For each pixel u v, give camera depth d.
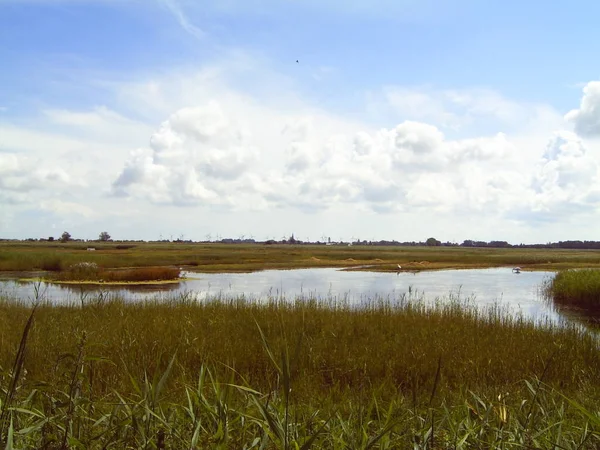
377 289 30.11
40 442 3.35
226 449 3.30
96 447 3.37
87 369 6.24
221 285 32.06
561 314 20.38
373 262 61.75
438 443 3.74
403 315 13.66
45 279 33.44
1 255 43.78
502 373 8.43
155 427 3.57
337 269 51.03
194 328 10.36
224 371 7.80
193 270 45.97
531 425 3.95
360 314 13.57
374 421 4.48
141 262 49.03
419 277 41.28
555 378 8.38
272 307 13.95
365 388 7.13
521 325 12.40
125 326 10.00
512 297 26.48
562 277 29.14
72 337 8.22
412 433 3.90
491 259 67.62
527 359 9.19
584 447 3.93
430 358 8.80
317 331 11.28
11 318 12.00
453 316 13.52
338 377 8.07
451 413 4.63
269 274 43.28
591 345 10.46
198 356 8.37
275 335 10.49
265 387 6.89
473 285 33.56
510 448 3.76
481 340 10.55
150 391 3.72
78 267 35.47
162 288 29.56
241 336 10.43
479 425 3.88
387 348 9.45
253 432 3.76
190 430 3.59
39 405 4.11
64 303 16.16
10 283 31.19
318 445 3.69
